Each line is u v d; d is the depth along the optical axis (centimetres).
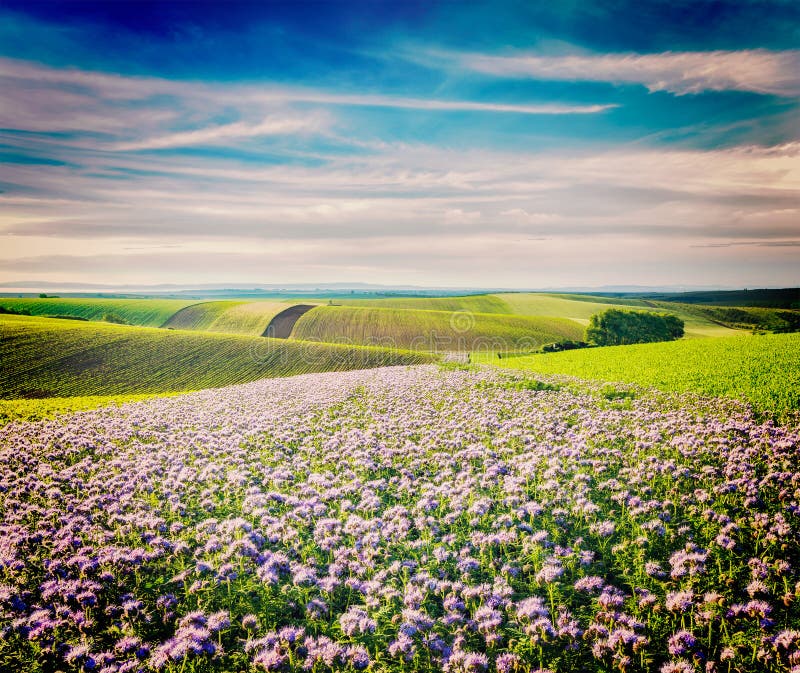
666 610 694
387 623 706
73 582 771
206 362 5812
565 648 646
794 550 815
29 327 6706
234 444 1542
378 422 1736
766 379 2600
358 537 899
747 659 597
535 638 638
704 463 1227
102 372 5188
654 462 1184
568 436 1443
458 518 970
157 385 4906
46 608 738
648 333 8681
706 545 850
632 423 1622
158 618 737
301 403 2259
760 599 687
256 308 11638
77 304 12519
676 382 2692
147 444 1606
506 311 13475
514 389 2397
